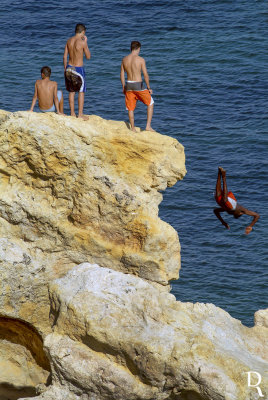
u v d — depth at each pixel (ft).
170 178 258.57
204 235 526.57
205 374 221.05
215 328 244.01
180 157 260.01
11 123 239.09
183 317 236.43
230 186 573.33
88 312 227.81
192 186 576.61
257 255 505.25
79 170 246.68
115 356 227.81
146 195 254.68
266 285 474.90
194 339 228.84
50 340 233.55
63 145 242.17
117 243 255.29
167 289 263.29
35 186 250.16
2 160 245.45
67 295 235.61
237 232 529.45
